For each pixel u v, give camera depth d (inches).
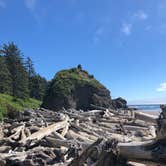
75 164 264.5
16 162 417.4
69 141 545.3
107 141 253.3
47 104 2479.1
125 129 805.2
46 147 537.3
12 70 2910.9
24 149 523.5
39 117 872.3
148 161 244.7
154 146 241.1
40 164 420.8
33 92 3663.9
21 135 609.9
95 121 912.9
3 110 1450.5
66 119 773.9
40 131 615.8
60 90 2442.2
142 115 499.5
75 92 2477.9
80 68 2733.8
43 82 3796.8
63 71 2672.2
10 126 700.0
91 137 663.8
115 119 939.3
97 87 2496.3
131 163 259.4
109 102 2506.2
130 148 248.1
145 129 784.3
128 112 1070.4
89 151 256.5
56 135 605.3
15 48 3021.7
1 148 508.1
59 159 425.7
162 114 240.7
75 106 2444.6
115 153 251.6
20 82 2908.5
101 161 249.1
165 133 232.8
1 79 2775.6
